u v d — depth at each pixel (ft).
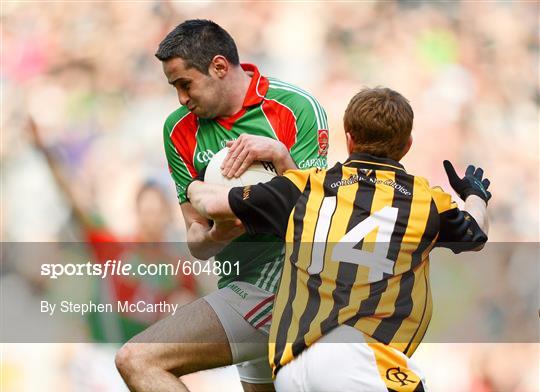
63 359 88.58
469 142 131.85
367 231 38.40
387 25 139.95
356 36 138.62
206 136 46.44
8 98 128.16
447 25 141.28
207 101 44.80
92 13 135.74
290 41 137.39
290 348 37.11
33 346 89.51
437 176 128.26
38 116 126.52
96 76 131.03
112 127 126.21
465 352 96.63
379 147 40.09
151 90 130.72
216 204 40.55
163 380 42.73
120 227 109.40
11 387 88.84
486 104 136.36
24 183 117.39
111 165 119.85
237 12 138.82
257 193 40.01
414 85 136.56
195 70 44.42
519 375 96.48
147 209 91.66
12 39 133.08
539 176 129.29
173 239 91.61
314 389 36.42
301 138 45.65
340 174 40.04
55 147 121.80
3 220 111.55
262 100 45.73
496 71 139.33
